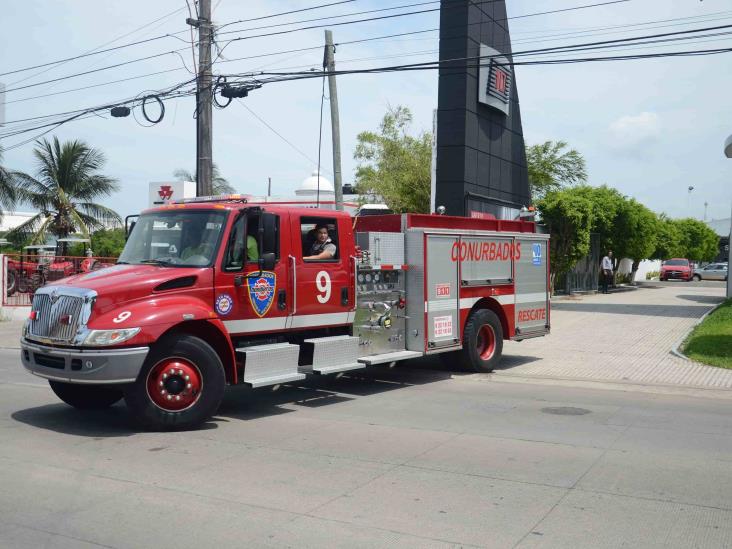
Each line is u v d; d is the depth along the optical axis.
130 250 9.27
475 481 6.21
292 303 9.60
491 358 12.62
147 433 8.04
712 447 7.43
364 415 9.08
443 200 22.33
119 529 5.06
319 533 4.98
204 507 5.52
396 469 6.57
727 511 5.46
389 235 11.04
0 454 7.10
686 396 10.56
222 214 8.98
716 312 20.16
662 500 5.72
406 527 5.10
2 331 20.69
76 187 34.72
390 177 33.25
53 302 8.11
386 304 11.04
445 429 8.25
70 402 9.19
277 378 9.02
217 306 8.70
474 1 22.28
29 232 35.41
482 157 23.25
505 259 13.11
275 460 6.89
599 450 7.29
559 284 30.61
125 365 7.68
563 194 26.69
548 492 5.91
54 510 5.45
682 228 66.88
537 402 10.01
